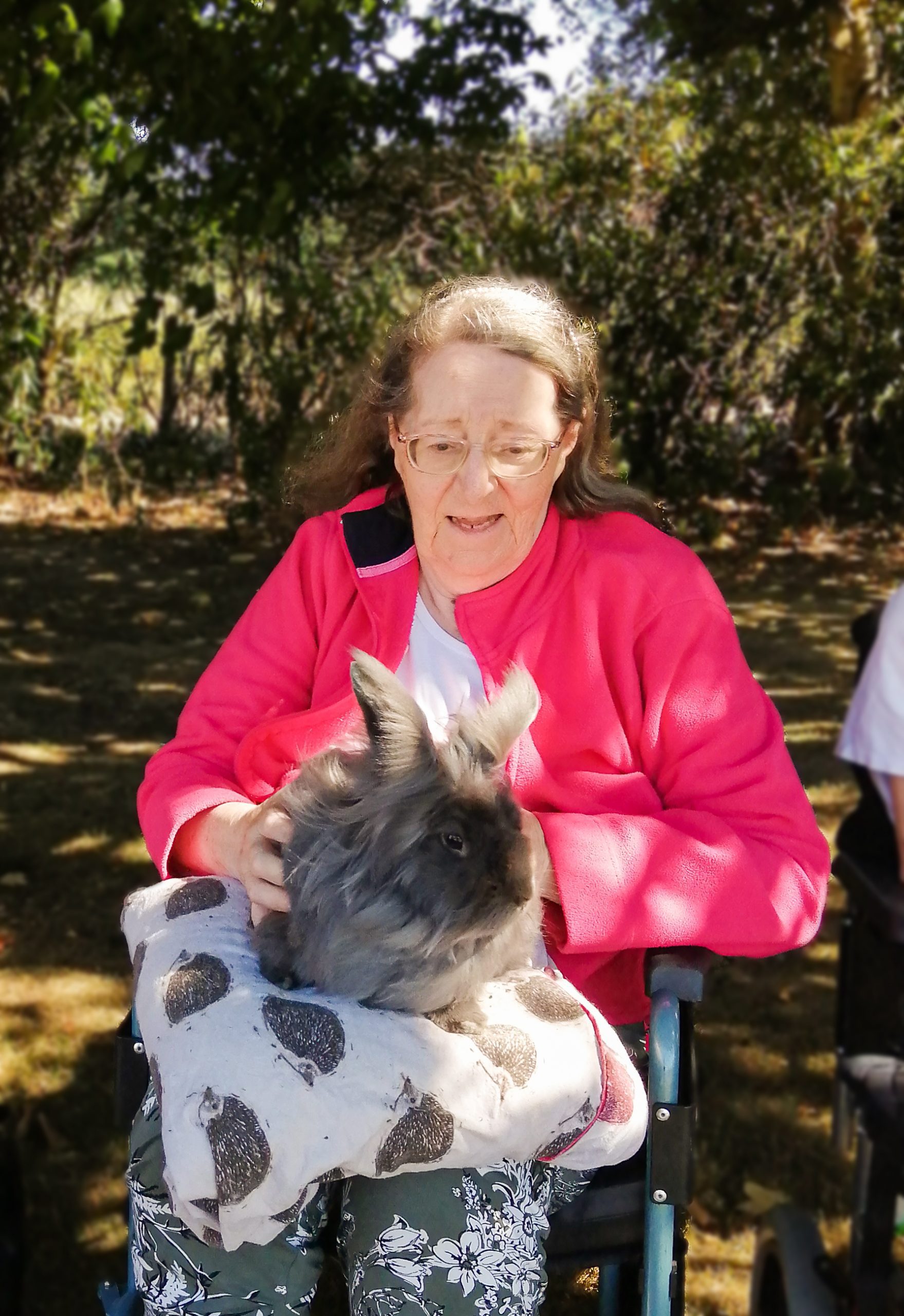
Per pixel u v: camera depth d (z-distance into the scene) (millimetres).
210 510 10727
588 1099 1726
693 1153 1794
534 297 2127
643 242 9625
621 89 9828
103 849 5086
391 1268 1679
